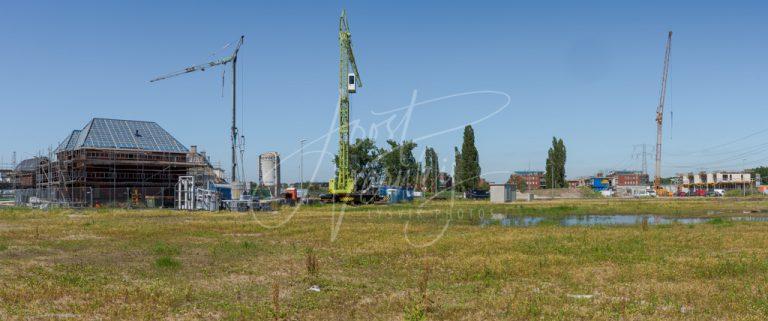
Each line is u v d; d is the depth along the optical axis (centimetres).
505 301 1350
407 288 1555
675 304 1315
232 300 1398
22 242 2622
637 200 9650
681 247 2412
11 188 10250
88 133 8019
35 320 1157
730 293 1423
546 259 2036
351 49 9212
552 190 13500
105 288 1503
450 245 2516
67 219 4412
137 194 7538
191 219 4556
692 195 14475
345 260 2091
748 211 5862
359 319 1217
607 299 1372
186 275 1761
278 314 1223
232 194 6931
